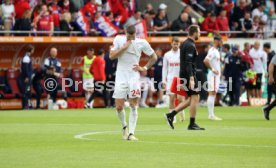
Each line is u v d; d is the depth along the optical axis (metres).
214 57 65.94
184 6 102.06
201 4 103.19
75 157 36.91
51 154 38.09
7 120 63.03
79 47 89.19
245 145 42.34
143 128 54.78
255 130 52.97
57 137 47.09
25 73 82.94
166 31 94.50
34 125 57.28
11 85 85.62
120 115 45.66
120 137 47.09
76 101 87.12
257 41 92.69
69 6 91.38
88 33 88.94
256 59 92.50
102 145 42.25
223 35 98.94
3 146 41.84
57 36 86.56
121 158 36.53
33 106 86.00
